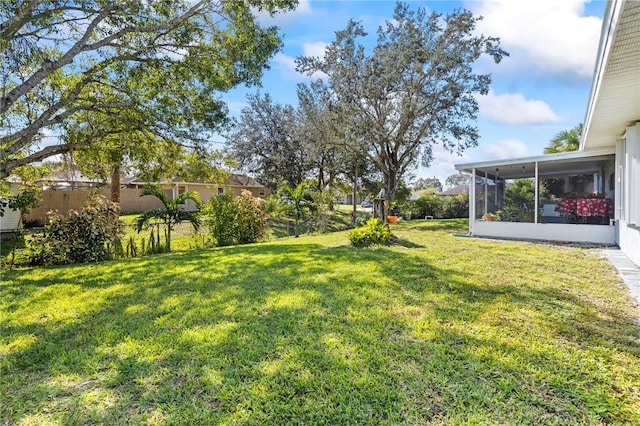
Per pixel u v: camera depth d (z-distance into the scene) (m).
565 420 1.88
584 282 4.58
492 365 2.43
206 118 9.09
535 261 5.98
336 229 15.28
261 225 11.19
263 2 7.52
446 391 2.15
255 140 22.77
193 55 8.36
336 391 2.18
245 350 2.74
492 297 3.95
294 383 2.28
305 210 13.94
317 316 3.41
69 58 7.09
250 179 27.28
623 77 4.17
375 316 3.39
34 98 8.51
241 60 8.44
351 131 15.06
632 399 2.05
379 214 11.61
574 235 8.64
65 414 2.04
